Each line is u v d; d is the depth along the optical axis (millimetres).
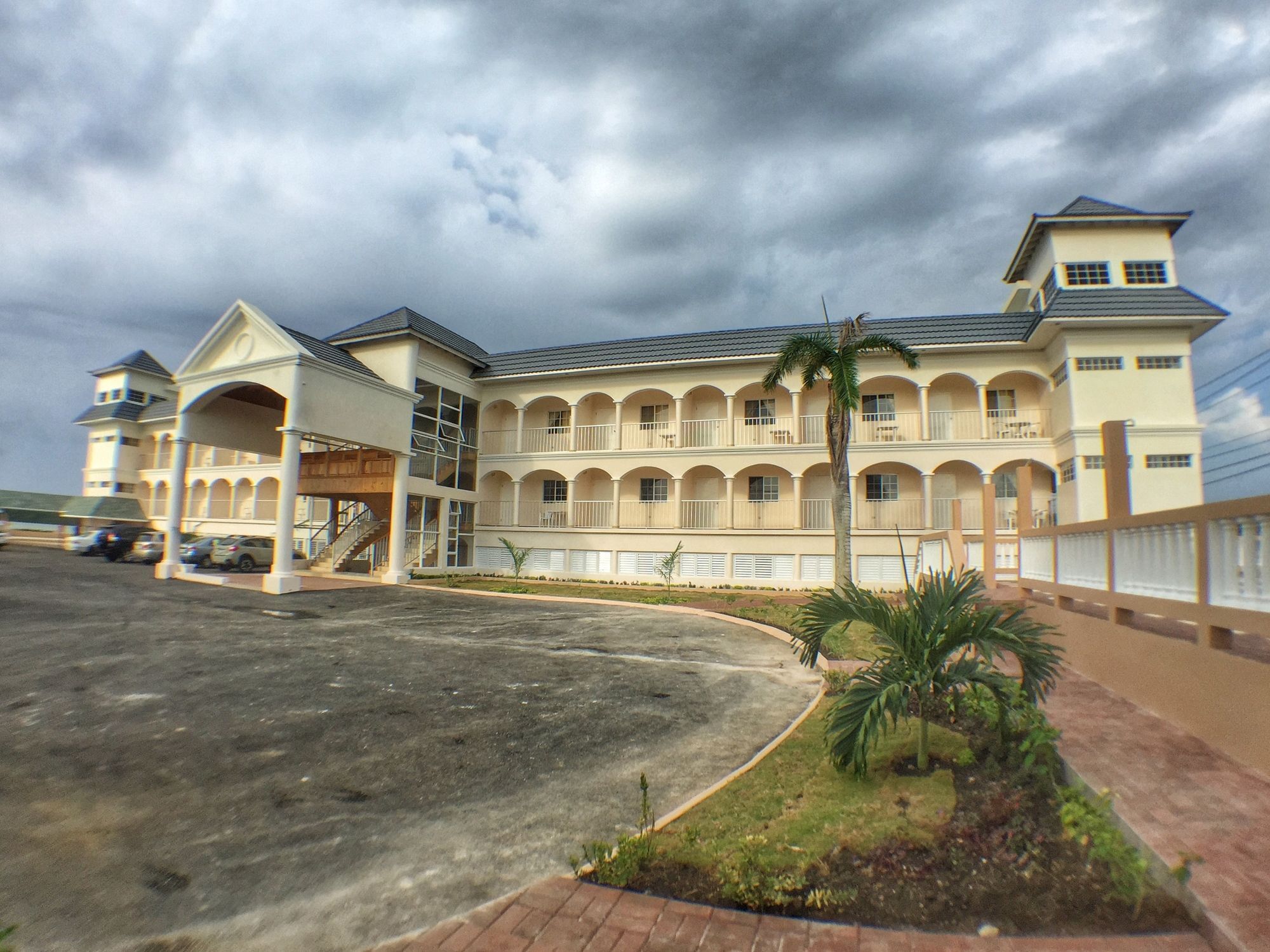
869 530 22906
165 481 39188
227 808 5121
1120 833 3617
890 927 3371
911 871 3846
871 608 5441
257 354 20016
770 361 24594
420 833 4707
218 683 8734
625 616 15914
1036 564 9047
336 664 10008
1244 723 4613
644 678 9484
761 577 23828
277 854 4410
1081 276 21719
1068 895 3461
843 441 16484
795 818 4590
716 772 5855
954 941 3201
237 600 17031
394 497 22656
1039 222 21906
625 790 5465
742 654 11406
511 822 4887
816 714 7426
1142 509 19484
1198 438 19531
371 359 25656
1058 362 21109
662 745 6613
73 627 12305
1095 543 7168
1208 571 5035
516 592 20625
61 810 4996
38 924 3586
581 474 28406
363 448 23578
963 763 5180
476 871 4160
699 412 27250
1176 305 19859
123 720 7164
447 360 27156
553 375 27312
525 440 28938
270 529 34156
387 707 7820
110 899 3844
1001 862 3844
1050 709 5922
